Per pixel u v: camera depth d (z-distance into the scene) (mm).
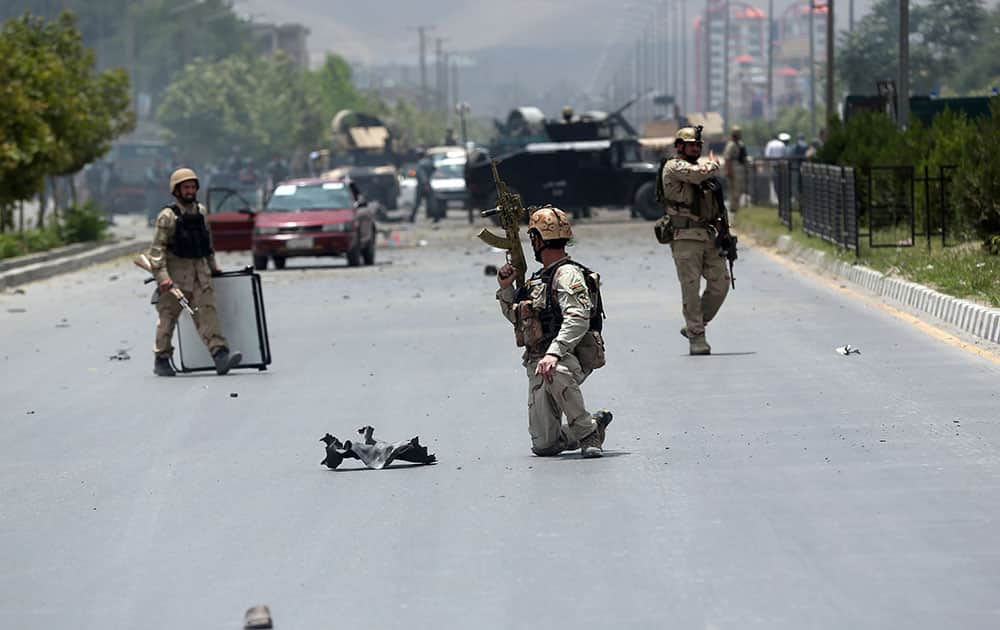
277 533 20453
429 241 106438
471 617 16109
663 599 16438
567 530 19734
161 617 16719
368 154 184500
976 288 44406
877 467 22969
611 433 27359
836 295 53156
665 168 38500
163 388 37062
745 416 28484
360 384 35938
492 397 32781
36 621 16875
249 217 92750
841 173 64875
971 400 28938
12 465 27141
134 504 23031
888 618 15430
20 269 76875
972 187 54406
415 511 21375
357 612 16453
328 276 73875
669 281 62594
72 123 99062
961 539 18422
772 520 19812
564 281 24703
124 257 98625
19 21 113062
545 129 133250
